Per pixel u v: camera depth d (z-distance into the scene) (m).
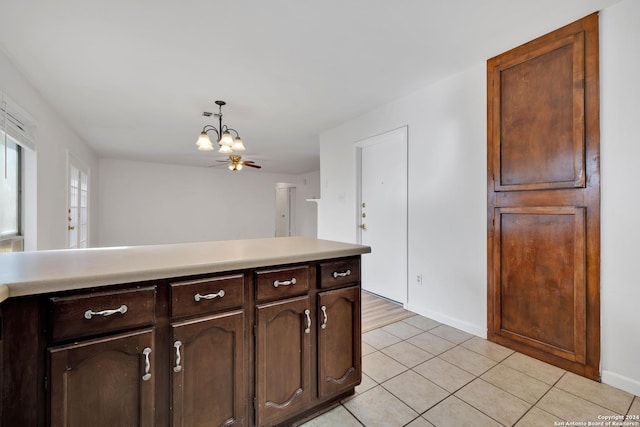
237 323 1.25
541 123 2.05
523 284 2.17
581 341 1.87
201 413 1.17
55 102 3.17
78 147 4.64
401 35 2.04
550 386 1.77
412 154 3.05
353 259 1.63
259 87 2.88
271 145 5.42
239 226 8.42
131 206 7.00
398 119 3.21
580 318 1.87
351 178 3.97
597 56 1.79
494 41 2.11
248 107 3.44
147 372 1.05
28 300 0.88
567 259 1.94
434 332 2.56
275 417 1.36
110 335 0.99
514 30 1.98
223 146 3.29
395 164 3.39
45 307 0.90
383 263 3.57
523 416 1.52
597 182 1.80
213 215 8.05
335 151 4.28
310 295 1.47
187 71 2.53
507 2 1.70
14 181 2.62
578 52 1.86
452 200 2.67
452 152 2.66
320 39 2.08
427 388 1.76
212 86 2.85
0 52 2.15
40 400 0.90
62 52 2.19
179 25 1.89
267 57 2.32
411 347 2.29
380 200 3.60
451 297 2.70
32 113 2.75
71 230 4.42
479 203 2.46
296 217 9.62
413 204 3.05
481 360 2.09
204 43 2.11
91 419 0.96
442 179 2.76
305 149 5.77
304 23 1.89
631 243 1.68
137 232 7.07
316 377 1.49
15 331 0.87
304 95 3.09
